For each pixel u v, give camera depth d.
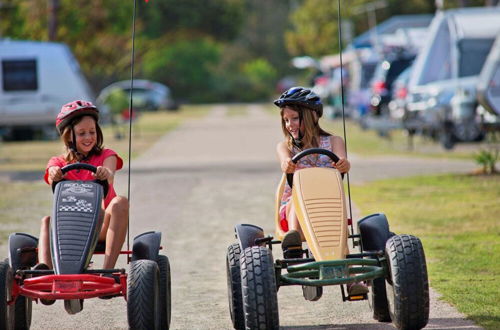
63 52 80.88
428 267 23.08
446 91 61.25
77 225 16.11
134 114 93.75
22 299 17.30
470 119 60.03
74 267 15.62
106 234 17.33
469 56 63.41
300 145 18.34
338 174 17.27
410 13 145.62
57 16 100.00
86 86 82.31
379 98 76.69
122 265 24.41
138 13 149.12
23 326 17.45
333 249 15.95
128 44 142.25
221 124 107.88
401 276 15.57
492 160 43.00
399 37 89.75
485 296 19.67
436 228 28.86
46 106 79.81
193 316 19.33
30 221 33.38
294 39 170.88
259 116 132.38
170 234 29.78
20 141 83.31
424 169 46.97
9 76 79.62
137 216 33.81
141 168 52.78
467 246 25.72
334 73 115.25
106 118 91.81
